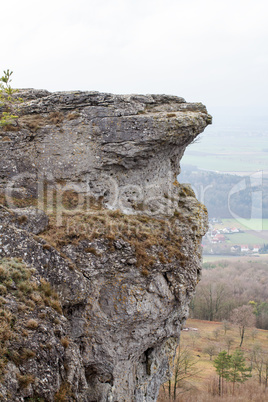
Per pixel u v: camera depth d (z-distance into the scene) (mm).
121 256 15766
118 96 18812
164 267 16500
